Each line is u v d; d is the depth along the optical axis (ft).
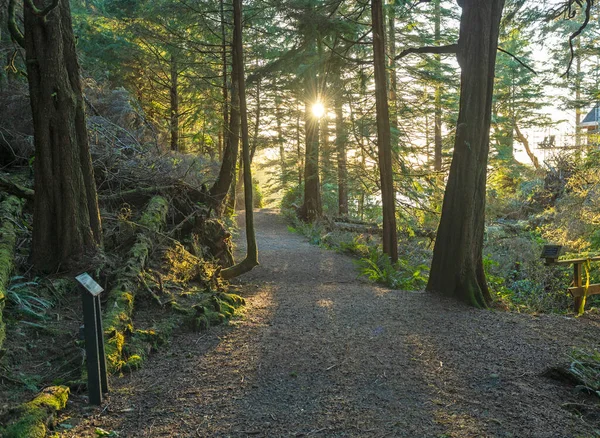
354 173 54.03
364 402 12.64
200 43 46.85
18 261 19.62
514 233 55.01
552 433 11.10
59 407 11.53
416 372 14.70
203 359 15.72
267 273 33.50
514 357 16.20
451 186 24.90
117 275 19.88
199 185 35.40
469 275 24.39
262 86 50.01
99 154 30.07
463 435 10.92
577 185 45.32
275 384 13.78
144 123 42.65
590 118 95.20
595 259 26.50
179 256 25.23
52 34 19.75
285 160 88.74
